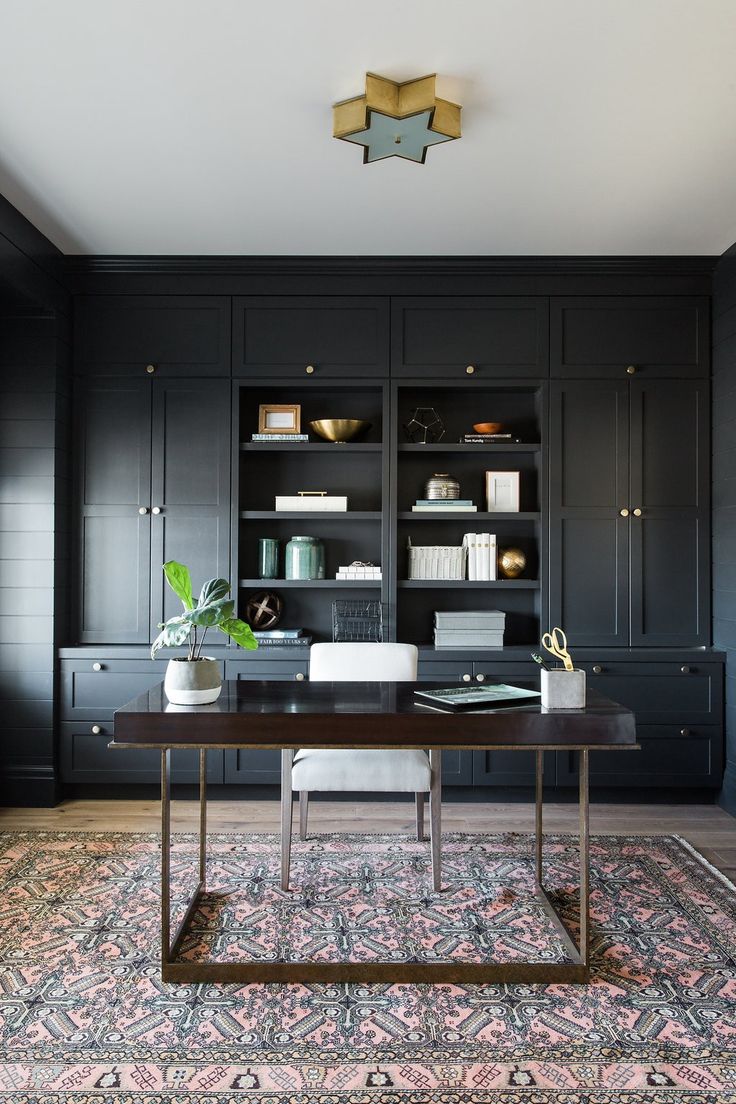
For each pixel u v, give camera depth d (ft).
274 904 8.22
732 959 7.20
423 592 13.17
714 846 10.07
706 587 12.10
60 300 11.78
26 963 7.07
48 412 11.60
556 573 12.07
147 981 6.78
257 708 6.94
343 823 10.78
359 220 10.66
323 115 8.01
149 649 11.68
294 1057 5.77
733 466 11.41
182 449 12.14
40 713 11.60
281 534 13.23
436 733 6.64
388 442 12.10
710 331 12.16
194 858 9.50
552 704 7.00
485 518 12.17
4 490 11.62
